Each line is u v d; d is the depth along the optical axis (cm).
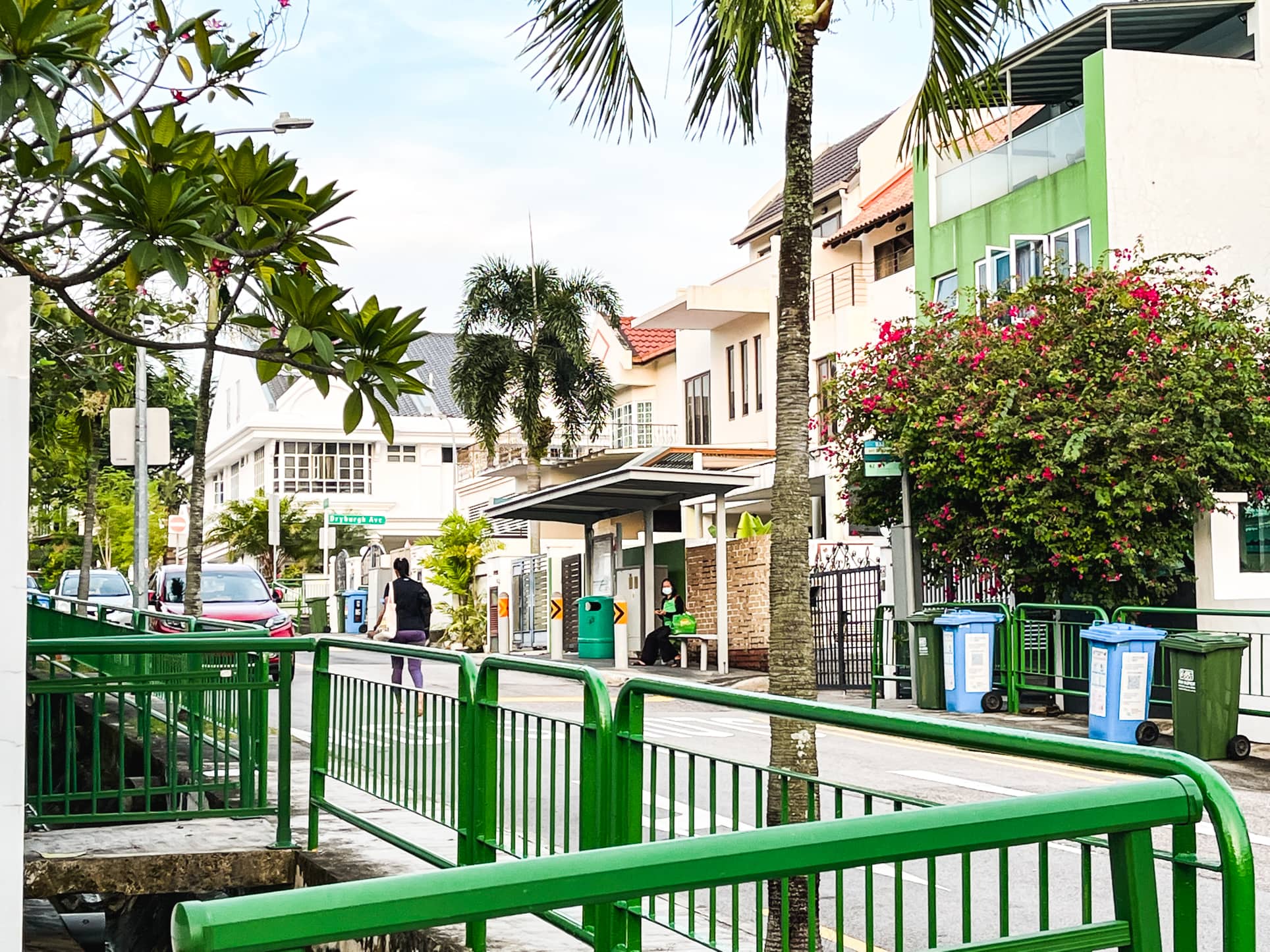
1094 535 1758
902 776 1239
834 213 3788
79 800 819
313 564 5812
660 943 558
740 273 4003
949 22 803
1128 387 1759
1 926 489
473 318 3834
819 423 2162
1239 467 1714
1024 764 1316
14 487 495
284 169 649
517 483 4591
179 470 6962
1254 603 1658
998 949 261
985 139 2786
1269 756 1417
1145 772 285
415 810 704
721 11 720
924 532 1959
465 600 3900
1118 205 2386
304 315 642
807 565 727
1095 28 2527
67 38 598
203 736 870
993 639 1806
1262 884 852
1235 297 1941
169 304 1501
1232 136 2456
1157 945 271
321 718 830
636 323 4044
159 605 2403
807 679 717
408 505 6744
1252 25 2494
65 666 912
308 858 784
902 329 2050
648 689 494
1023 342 1867
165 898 950
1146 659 1491
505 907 203
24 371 495
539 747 581
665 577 3089
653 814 490
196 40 691
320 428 6644
